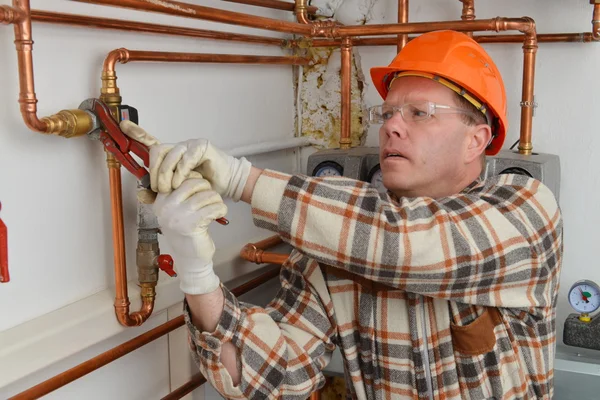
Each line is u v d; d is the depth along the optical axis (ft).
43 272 3.01
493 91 3.26
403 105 3.16
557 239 3.17
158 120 3.70
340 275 3.21
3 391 2.76
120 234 3.16
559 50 4.50
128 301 3.22
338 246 2.75
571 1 4.40
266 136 4.94
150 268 3.31
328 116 5.31
